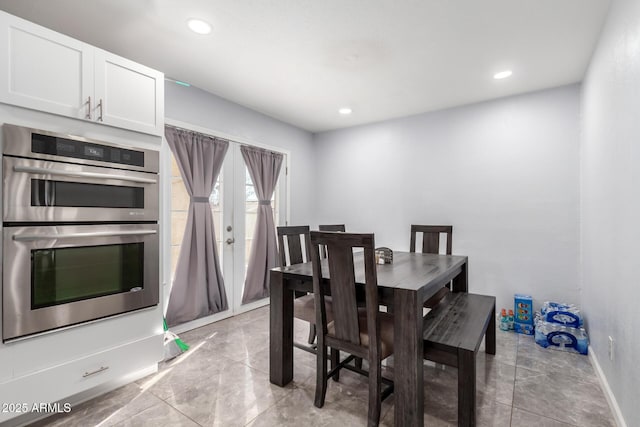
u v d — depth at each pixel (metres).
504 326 3.07
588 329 2.57
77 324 1.74
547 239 3.07
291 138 4.33
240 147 3.56
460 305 2.32
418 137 3.85
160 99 2.18
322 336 1.79
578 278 2.93
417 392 1.55
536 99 3.13
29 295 1.57
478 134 3.44
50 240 1.63
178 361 2.37
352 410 1.78
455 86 3.03
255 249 3.69
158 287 2.14
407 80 2.90
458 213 3.56
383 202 4.13
